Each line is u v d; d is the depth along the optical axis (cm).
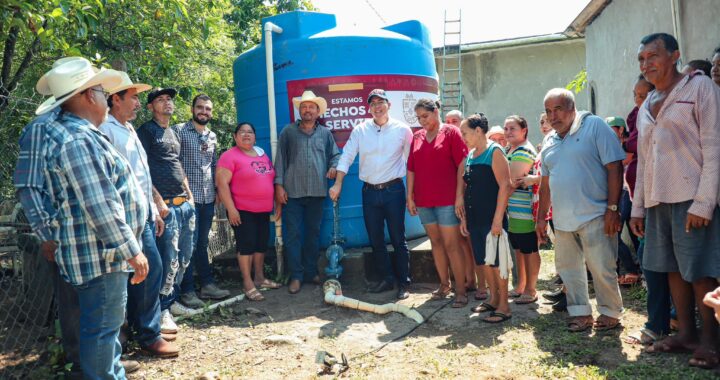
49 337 415
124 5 716
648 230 372
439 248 535
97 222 281
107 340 302
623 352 380
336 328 466
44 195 293
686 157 340
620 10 785
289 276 605
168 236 459
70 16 547
